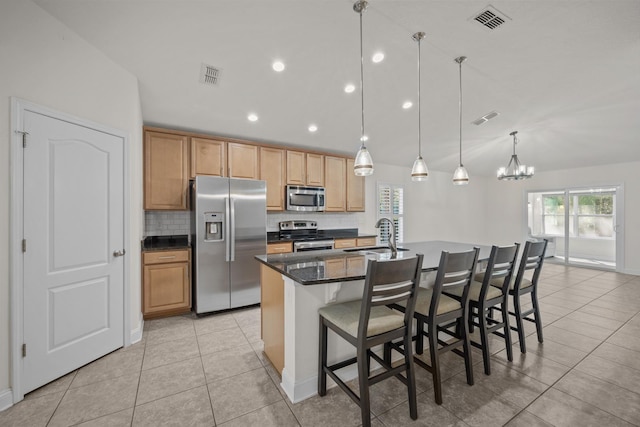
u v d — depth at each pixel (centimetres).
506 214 675
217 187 318
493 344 240
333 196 461
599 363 209
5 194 161
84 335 204
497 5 192
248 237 336
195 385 184
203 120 340
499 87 304
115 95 228
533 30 215
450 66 265
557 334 259
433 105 343
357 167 215
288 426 149
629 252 507
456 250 273
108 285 221
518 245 212
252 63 252
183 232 372
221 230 322
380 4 191
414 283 154
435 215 619
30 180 172
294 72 269
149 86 269
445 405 164
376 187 538
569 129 412
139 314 257
